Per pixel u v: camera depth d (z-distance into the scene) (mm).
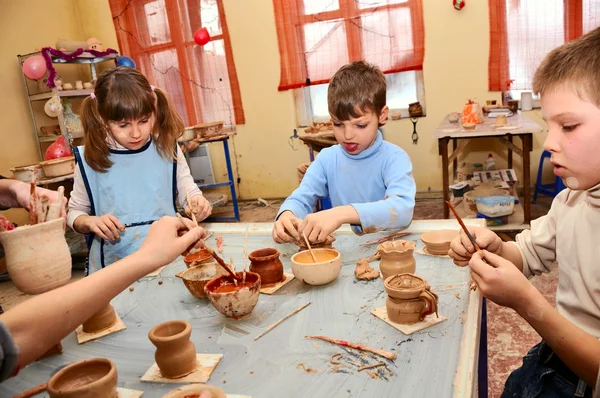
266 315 1007
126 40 5215
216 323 1001
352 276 1163
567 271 922
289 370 795
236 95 5012
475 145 4320
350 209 1335
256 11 4715
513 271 794
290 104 4879
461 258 1009
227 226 1660
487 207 3148
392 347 830
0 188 1164
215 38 4918
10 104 4492
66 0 5176
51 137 4516
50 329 604
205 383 783
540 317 771
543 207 3826
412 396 693
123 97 1495
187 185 1865
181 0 4898
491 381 1772
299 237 1264
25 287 958
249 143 5152
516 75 4035
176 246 804
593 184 759
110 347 950
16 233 930
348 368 782
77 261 3666
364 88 1513
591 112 701
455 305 958
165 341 787
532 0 3850
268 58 4816
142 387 796
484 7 4004
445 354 792
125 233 1701
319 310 1004
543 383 950
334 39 4520
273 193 5227
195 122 5215
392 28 4297
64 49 4410
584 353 731
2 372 525
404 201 1415
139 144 1660
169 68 5148
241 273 1062
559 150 752
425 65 4297
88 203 1759
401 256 1077
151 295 1193
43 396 800
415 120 4441
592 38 725
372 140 1640
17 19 4625
